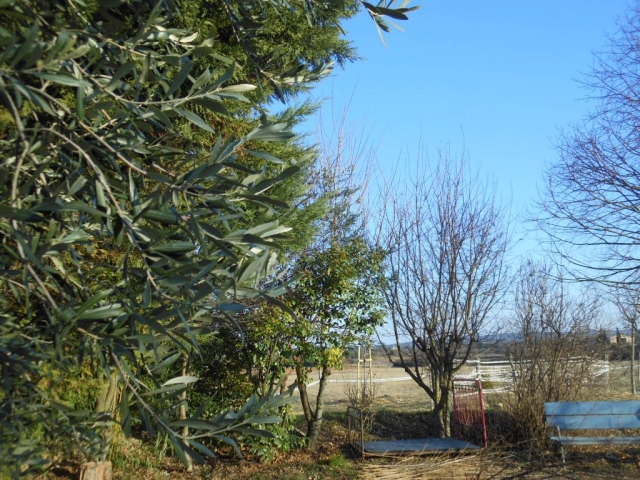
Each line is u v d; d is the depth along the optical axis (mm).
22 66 2076
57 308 2109
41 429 2580
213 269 2381
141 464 8758
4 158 2322
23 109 2451
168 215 2305
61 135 2256
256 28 3424
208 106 2676
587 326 11555
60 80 2088
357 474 8797
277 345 9508
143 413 2389
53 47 2053
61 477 6832
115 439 7863
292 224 8070
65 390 5855
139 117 2576
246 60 4664
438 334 12023
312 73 3795
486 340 12164
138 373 2602
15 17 2301
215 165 2371
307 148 8570
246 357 9586
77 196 2477
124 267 2285
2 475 2297
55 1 2455
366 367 12711
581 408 9930
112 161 2453
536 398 10570
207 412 9305
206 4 4789
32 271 2100
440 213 12234
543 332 11305
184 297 2373
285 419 9773
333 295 9656
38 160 2260
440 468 9055
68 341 2340
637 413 9875
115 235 2361
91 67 2555
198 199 2455
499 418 11070
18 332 2342
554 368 10883
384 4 3238
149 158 2906
